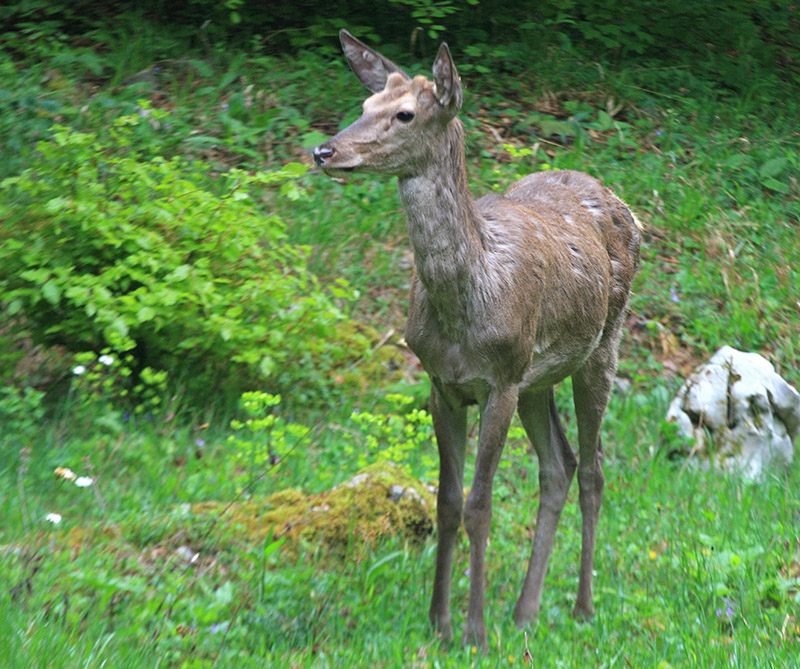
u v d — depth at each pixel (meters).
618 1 19.12
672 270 14.27
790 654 7.29
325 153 7.05
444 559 7.76
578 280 8.49
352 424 11.05
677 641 7.52
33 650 5.95
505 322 7.54
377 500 9.02
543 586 8.81
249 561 7.94
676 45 19.33
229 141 14.44
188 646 6.63
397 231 14.09
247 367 11.15
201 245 10.88
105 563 7.45
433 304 7.51
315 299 10.99
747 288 13.98
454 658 7.14
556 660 7.22
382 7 18.31
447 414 7.88
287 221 13.59
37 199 11.05
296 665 6.67
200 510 8.67
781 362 13.12
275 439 10.12
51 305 10.59
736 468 11.18
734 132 16.97
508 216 8.12
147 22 17.34
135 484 9.17
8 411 9.73
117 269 10.37
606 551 9.29
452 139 7.34
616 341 9.41
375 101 7.27
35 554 7.27
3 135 13.77
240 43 17.55
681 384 12.52
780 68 19.72
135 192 11.16
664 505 10.21
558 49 18.20
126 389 10.89
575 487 10.83
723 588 8.29
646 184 15.35
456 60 17.92
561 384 12.39
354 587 8.06
